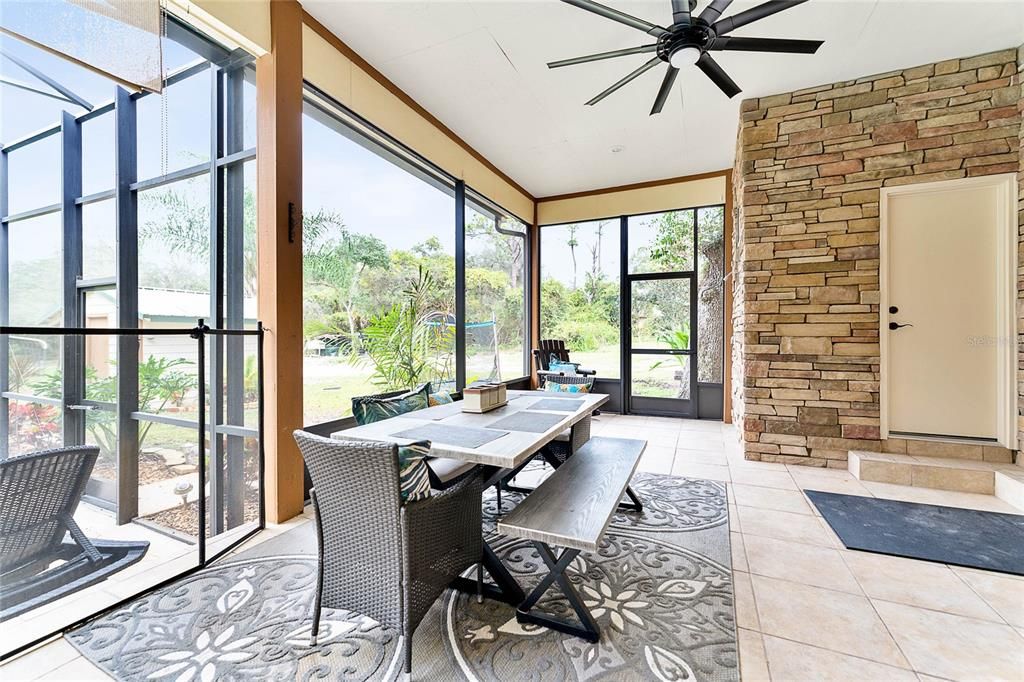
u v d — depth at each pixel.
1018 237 3.08
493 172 5.20
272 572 2.00
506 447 1.74
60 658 1.46
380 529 1.43
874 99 3.43
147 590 1.84
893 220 3.44
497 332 5.59
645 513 2.67
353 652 1.50
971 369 3.27
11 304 3.44
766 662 1.45
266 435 2.54
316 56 2.78
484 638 1.57
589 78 3.42
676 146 4.71
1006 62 3.12
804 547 2.24
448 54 3.13
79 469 2.18
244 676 1.38
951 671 1.41
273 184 2.51
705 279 5.63
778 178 3.71
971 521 2.52
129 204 3.08
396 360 3.73
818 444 3.62
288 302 2.57
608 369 6.18
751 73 3.38
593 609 1.74
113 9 1.79
